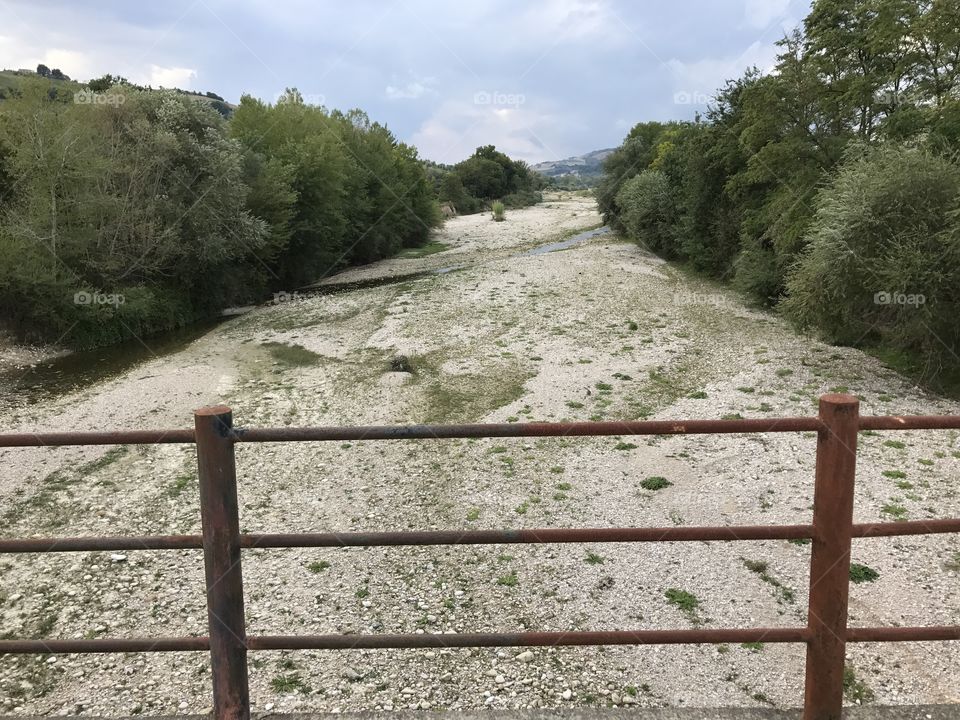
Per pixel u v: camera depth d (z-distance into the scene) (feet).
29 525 24.77
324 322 65.51
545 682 14.85
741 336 52.49
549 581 19.38
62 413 39.06
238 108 97.81
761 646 15.83
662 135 132.98
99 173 58.49
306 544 7.80
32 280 52.90
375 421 36.40
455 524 23.57
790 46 56.24
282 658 15.67
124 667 15.56
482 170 255.91
